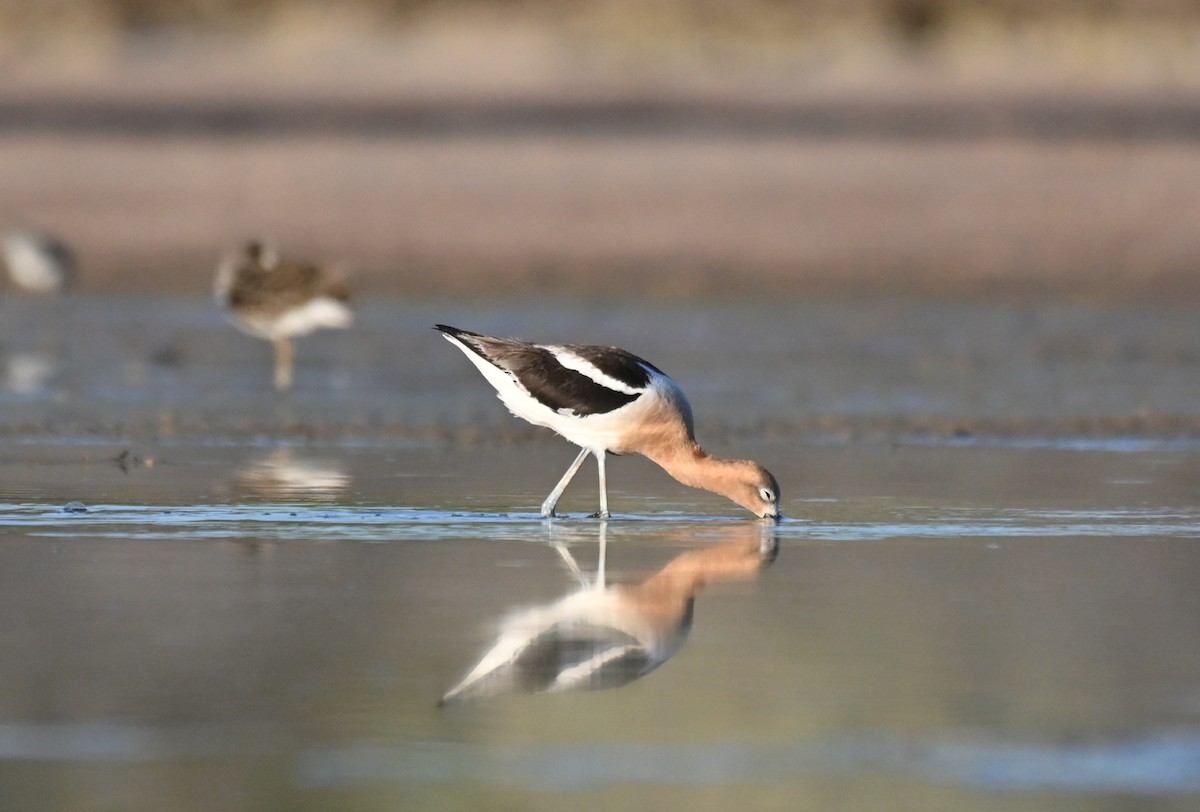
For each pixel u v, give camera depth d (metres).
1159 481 15.26
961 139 45.22
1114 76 54.31
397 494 14.58
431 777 8.10
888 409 19.22
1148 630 10.37
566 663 9.70
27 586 11.27
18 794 7.88
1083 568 11.94
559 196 37.03
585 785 8.01
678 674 9.51
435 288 29.28
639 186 38.03
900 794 7.87
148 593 11.11
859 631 10.32
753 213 35.38
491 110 49.69
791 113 49.25
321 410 19.19
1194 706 8.99
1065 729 8.66
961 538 12.92
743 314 26.91
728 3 59.94
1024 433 17.88
